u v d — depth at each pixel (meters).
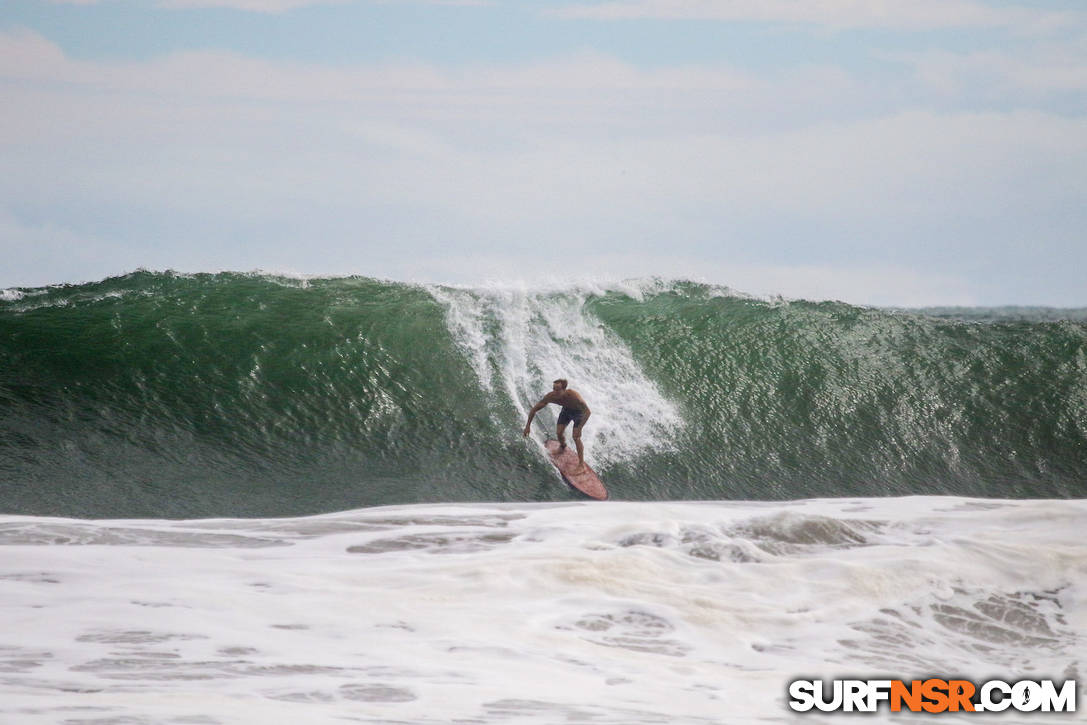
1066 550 38.34
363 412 60.66
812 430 65.44
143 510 50.94
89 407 58.00
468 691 23.16
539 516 45.75
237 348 63.06
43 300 65.88
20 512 49.25
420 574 33.75
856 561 36.41
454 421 61.09
